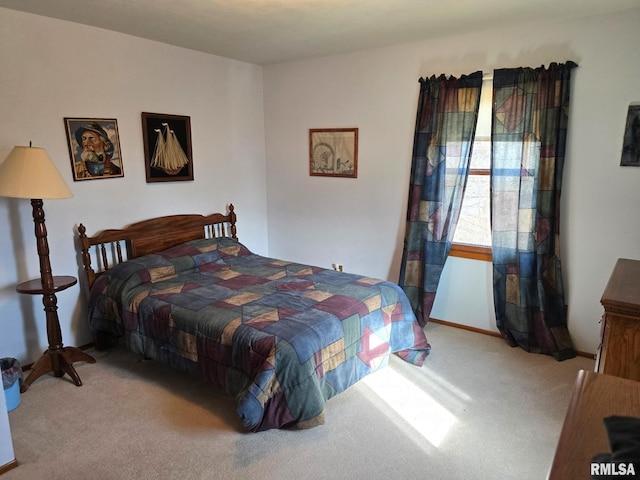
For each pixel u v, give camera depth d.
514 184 3.30
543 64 3.14
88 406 2.62
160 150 3.81
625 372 1.62
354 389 2.81
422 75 3.68
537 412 2.57
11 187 2.59
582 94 3.03
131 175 3.63
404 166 3.92
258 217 4.95
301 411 2.28
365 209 4.25
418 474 2.06
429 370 3.06
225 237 4.18
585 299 3.24
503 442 2.30
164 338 2.80
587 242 3.18
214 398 2.71
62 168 3.18
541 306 3.28
